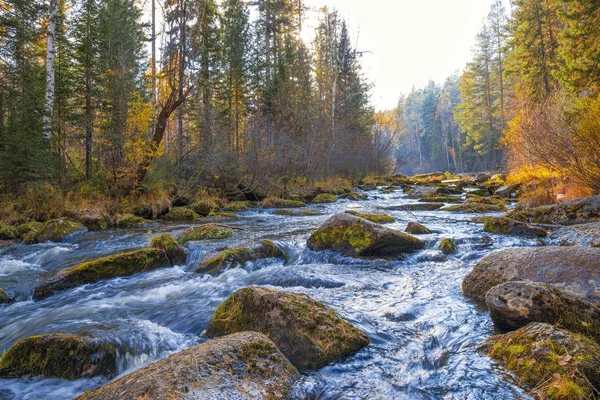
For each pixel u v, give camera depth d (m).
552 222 9.92
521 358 3.03
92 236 11.43
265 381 2.80
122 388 2.51
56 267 8.09
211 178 20.69
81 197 15.52
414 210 15.48
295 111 28.58
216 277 6.71
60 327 4.63
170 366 2.67
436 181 34.34
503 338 3.42
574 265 4.45
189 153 20.70
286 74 31.38
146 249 7.44
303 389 2.93
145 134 17.81
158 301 5.55
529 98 21.78
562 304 3.56
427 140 99.25
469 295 5.10
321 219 14.12
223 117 26.84
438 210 14.92
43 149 15.80
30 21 18.06
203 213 16.92
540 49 32.19
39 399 3.24
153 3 24.98
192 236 10.03
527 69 33.12
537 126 13.54
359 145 35.19
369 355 3.54
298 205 19.52
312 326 3.65
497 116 56.03
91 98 21.44
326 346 3.46
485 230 9.19
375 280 6.09
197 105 25.19
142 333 4.09
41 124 15.89
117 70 19.11
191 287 6.16
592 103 11.90
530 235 8.33
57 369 3.55
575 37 20.36
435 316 4.43
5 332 4.77
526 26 32.91
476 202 16.28
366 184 31.53
